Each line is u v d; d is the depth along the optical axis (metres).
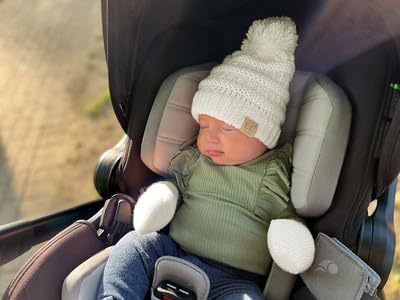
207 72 0.60
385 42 0.50
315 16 0.55
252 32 0.56
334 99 0.53
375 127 0.51
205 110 0.55
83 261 0.54
